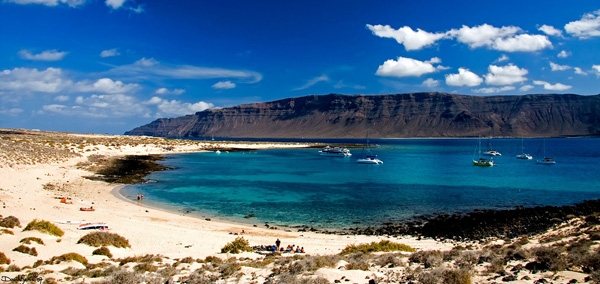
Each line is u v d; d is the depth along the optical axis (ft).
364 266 50.55
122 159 345.31
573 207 129.18
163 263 61.62
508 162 391.86
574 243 60.29
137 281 44.78
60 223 94.53
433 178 245.45
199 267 56.75
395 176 256.93
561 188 199.41
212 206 146.41
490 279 40.88
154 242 84.74
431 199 165.07
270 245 87.76
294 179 234.99
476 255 54.70
